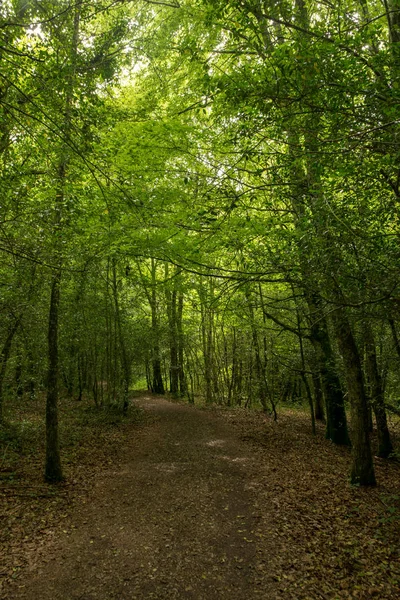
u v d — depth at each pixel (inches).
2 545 227.3
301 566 206.2
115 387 720.3
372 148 152.7
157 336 845.2
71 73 179.2
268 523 259.0
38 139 186.5
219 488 328.8
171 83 325.1
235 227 247.8
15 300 325.7
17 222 195.2
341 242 150.6
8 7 182.4
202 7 254.7
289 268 184.5
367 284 151.0
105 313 659.4
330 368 466.9
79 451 442.3
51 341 339.9
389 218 170.9
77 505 292.7
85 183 299.0
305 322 495.5
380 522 253.9
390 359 315.9
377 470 388.5
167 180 281.9
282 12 158.1
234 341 810.8
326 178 172.7
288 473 367.9
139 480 351.9
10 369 414.9
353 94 139.9
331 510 277.4
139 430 577.6
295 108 158.6
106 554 221.6
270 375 700.7
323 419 693.9
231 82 168.6
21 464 375.9
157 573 202.7
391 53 137.6
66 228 265.3
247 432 552.4
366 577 193.8
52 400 340.2
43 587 190.5
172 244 284.7
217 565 209.6
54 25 197.0
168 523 261.9
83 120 184.9
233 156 255.8
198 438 523.5
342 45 143.5
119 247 304.7
